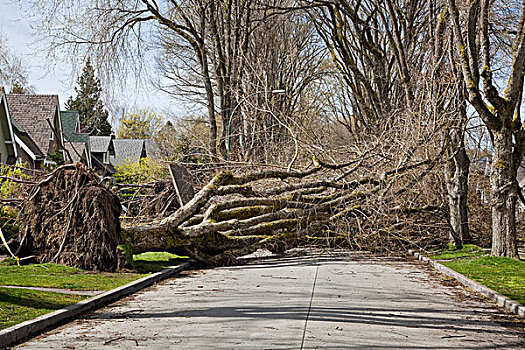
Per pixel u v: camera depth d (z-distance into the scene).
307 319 10.00
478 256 20.38
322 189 23.64
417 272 18.00
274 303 11.75
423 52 32.16
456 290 14.12
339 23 36.44
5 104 37.56
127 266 16.53
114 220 16.88
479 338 8.79
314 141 29.62
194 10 39.56
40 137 46.69
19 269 15.42
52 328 9.30
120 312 10.79
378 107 35.69
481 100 18.78
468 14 18.33
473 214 25.14
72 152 51.72
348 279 16.05
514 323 10.09
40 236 17.00
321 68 55.03
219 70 40.00
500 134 18.84
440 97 24.25
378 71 36.53
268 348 7.87
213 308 11.17
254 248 21.27
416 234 23.92
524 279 14.99
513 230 19.08
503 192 18.98
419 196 24.25
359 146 28.03
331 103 55.53
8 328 8.33
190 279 16.27
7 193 22.39
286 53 51.97
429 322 9.96
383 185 23.52
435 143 24.11
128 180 39.62
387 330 9.19
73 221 16.59
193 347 7.95
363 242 24.08
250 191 21.31
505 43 24.19
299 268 19.16
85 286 13.05
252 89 43.12
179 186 23.58
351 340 8.38
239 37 40.69
